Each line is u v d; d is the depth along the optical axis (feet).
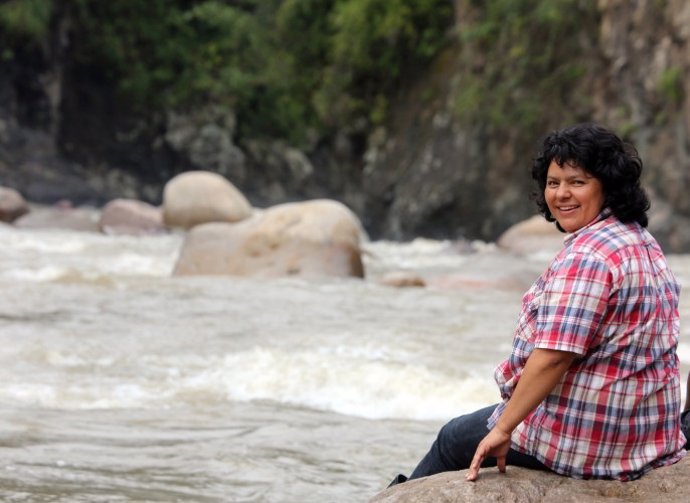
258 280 55.36
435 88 124.26
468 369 32.17
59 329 38.14
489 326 41.73
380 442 24.07
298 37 147.64
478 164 113.70
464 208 114.52
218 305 45.55
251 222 60.49
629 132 97.76
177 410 26.99
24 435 23.50
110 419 25.64
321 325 40.81
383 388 29.63
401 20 127.34
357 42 131.23
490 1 114.73
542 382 13.64
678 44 94.38
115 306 44.37
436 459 15.74
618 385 13.91
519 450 14.51
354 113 134.92
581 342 13.50
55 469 20.81
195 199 97.76
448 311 46.16
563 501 13.80
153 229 96.53
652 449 14.28
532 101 108.78
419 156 122.93
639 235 14.23
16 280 52.60
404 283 55.93
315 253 58.80
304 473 21.33
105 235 91.66
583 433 14.06
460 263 75.92
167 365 32.42
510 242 90.33
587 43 105.40
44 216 96.78
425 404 28.30
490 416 14.92
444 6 126.82
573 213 14.28
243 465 21.77
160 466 21.47
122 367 32.04
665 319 14.20
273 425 25.52
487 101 113.50
